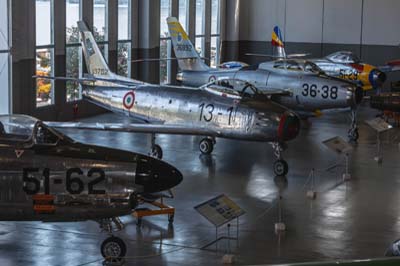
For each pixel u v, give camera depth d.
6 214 10.06
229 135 17.41
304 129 24.73
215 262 10.64
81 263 10.45
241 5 38.78
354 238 12.04
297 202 14.52
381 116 27.48
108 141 21.19
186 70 26.95
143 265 10.41
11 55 21.16
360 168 18.17
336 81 23.33
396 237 12.15
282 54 31.61
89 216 10.06
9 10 20.84
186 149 20.31
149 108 19.25
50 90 24.36
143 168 10.04
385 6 35.78
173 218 12.95
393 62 32.56
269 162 18.75
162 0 32.44
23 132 10.22
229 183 16.14
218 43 38.41
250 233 12.21
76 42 26.03
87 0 26.00
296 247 11.47
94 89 20.62
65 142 10.28
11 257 10.65
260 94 17.66
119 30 29.09
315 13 37.12
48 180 9.95
